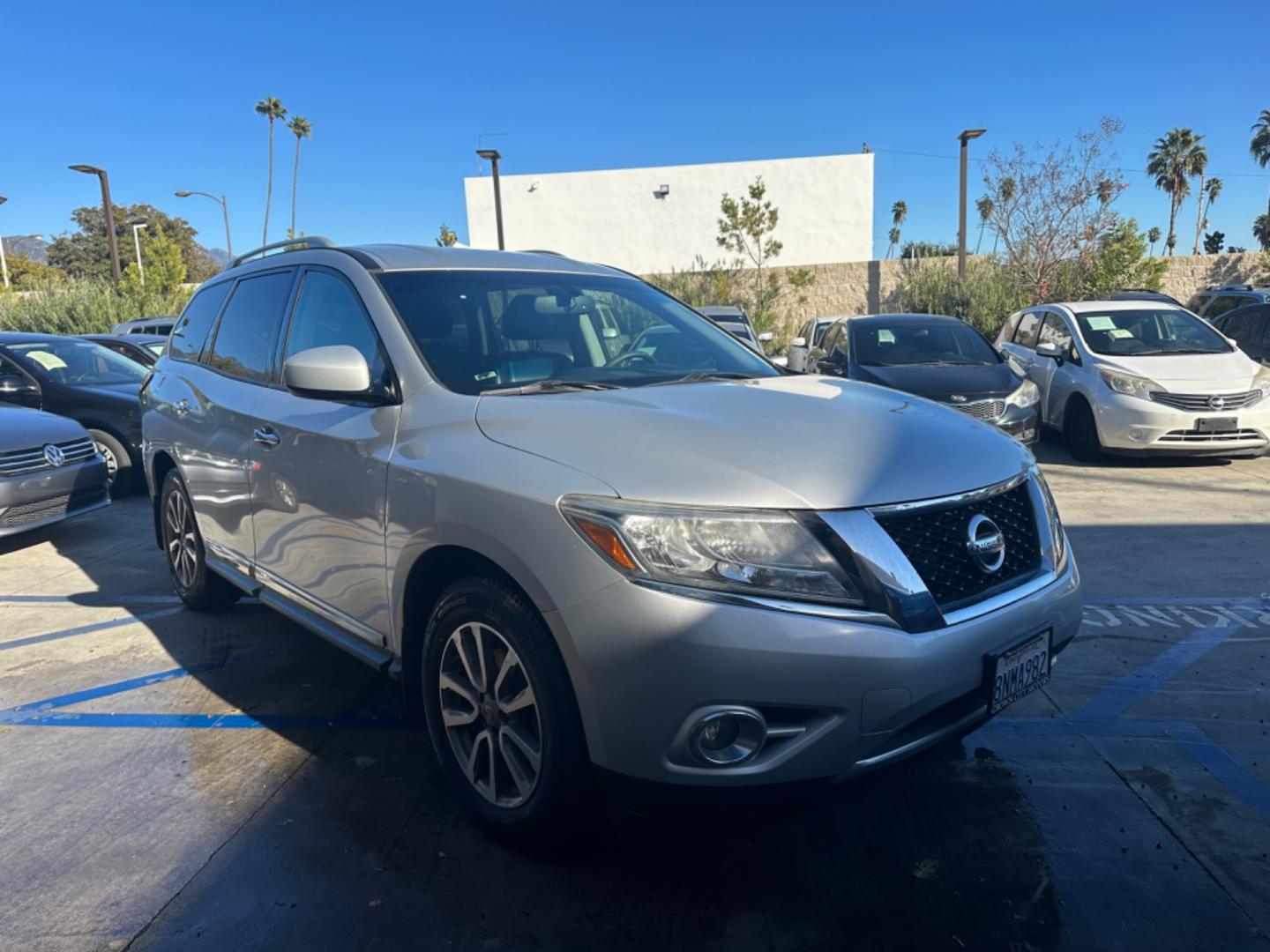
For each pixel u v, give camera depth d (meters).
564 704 2.31
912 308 22.77
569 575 2.21
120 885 2.52
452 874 2.55
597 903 2.43
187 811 2.90
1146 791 2.97
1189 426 8.25
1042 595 2.54
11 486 5.92
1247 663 3.97
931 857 2.63
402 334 3.08
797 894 2.47
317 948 2.27
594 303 3.69
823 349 10.73
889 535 2.25
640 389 2.95
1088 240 21.73
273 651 4.34
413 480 2.68
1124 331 9.55
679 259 34.53
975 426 2.90
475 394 2.87
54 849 2.71
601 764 2.25
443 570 2.75
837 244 33.72
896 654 2.15
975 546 2.40
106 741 3.42
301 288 3.76
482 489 2.43
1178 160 61.56
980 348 9.27
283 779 3.10
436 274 3.44
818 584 2.16
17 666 4.23
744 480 2.24
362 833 2.76
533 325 3.39
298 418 3.36
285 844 2.71
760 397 2.87
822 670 2.11
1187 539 5.94
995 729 3.42
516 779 2.54
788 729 2.15
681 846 2.68
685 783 2.17
